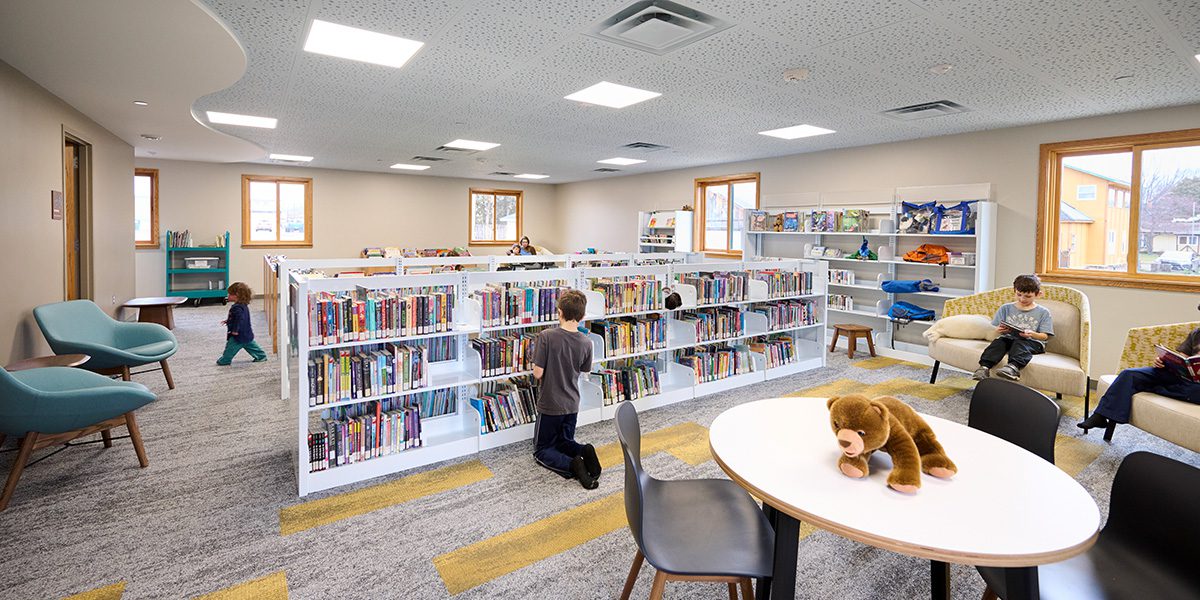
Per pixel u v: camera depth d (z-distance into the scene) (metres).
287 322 4.53
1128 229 5.19
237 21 3.16
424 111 5.52
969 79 4.13
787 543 1.56
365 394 3.16
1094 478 3.30
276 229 10.78
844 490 1.55
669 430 4.04
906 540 1.31
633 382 4.41
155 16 2.98
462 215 12.53
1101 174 5.39
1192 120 4.71
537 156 8.61
